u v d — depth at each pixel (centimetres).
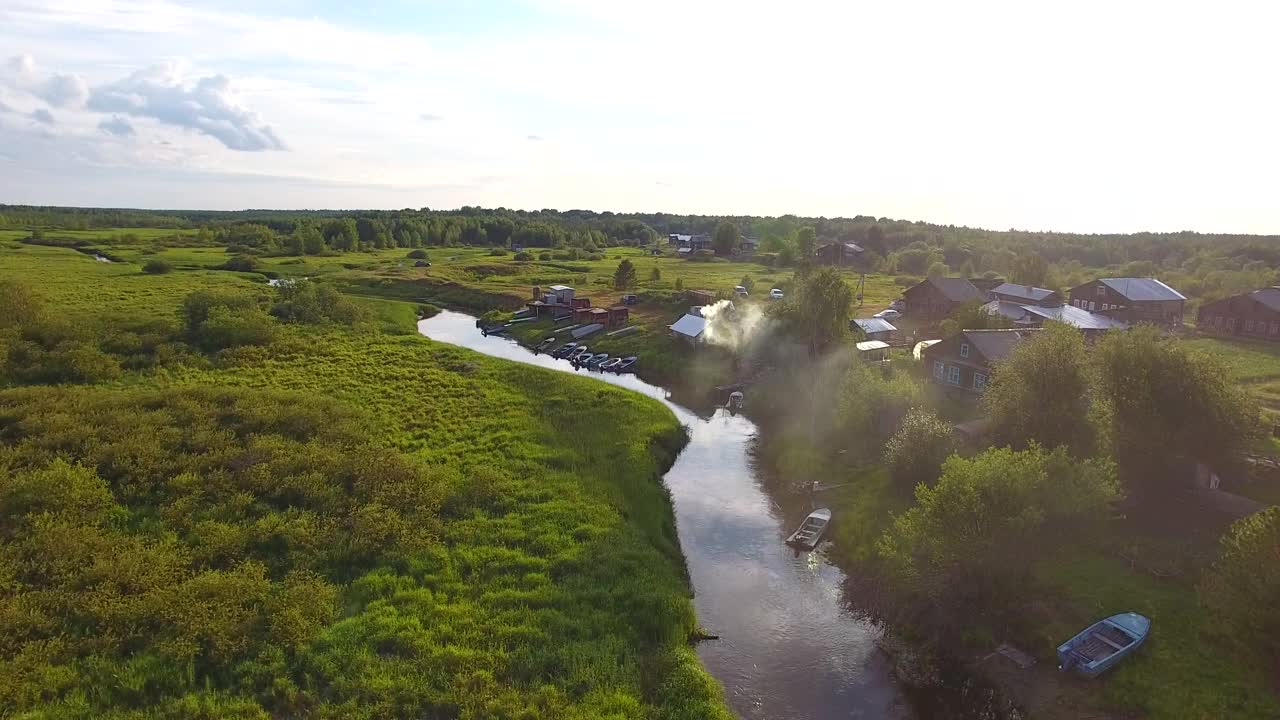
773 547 3938
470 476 4372
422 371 6838
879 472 4531
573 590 3247
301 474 4025
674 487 4734
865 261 18150
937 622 3078
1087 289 10219
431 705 2516
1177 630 2764
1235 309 8838
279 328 7988
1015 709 2589
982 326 6981
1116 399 3869
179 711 2433
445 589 3209
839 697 2767
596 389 6331
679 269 16325
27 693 2448
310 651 2739
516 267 15900
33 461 3906
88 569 3069
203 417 4669
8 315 6625
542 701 2555
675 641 2984
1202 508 3566
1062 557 3309
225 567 3256
